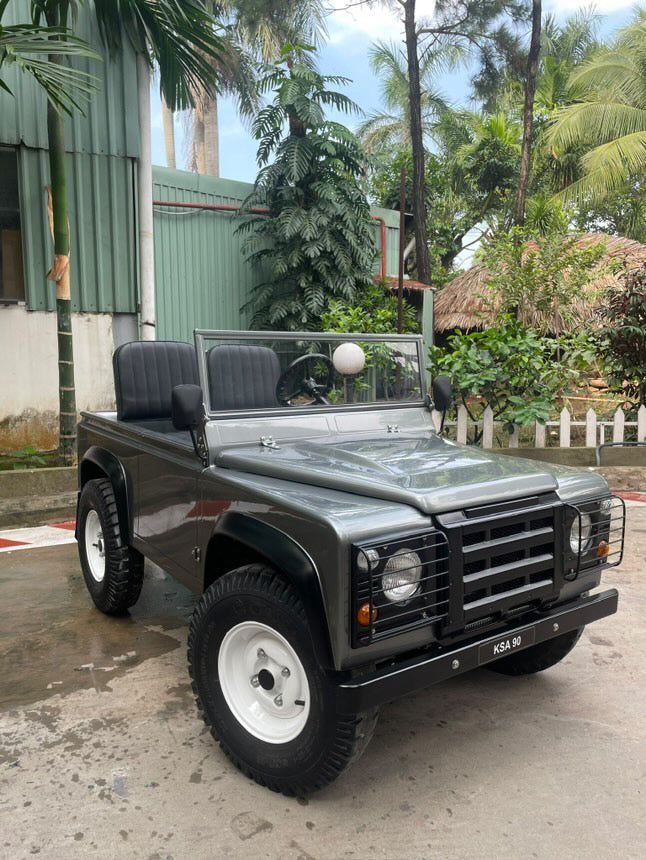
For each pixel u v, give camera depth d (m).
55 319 8.89
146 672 3.75
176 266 10.48
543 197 19.34
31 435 8.88
